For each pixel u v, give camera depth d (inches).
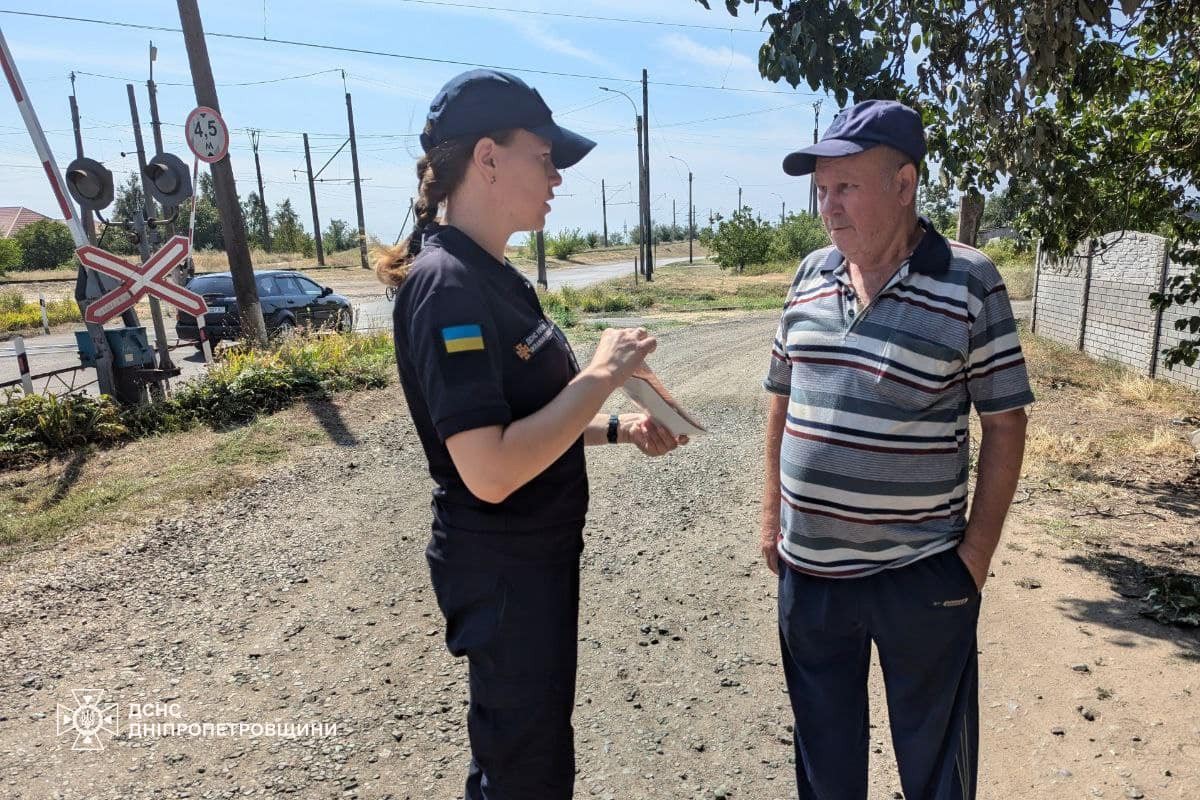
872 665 126.7
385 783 100.6
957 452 71.7
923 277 68.4
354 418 298.7
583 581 160.2
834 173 69.2
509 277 62.7
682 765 103.0
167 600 153.7
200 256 1588.3
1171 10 172.6
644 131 1274.6
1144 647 125.3
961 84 149.9
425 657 131.5
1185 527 177.5
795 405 76.4
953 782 75.4
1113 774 96.7
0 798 98.4
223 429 284.4
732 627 139.4
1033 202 192.9
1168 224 239.0
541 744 65.9
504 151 59.5
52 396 263.3
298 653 133.2
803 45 141.8
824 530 74.2
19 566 169.0
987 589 147.8
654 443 78.2
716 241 1672.0
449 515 63.3
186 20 377.7
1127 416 291.1
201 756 106.3
